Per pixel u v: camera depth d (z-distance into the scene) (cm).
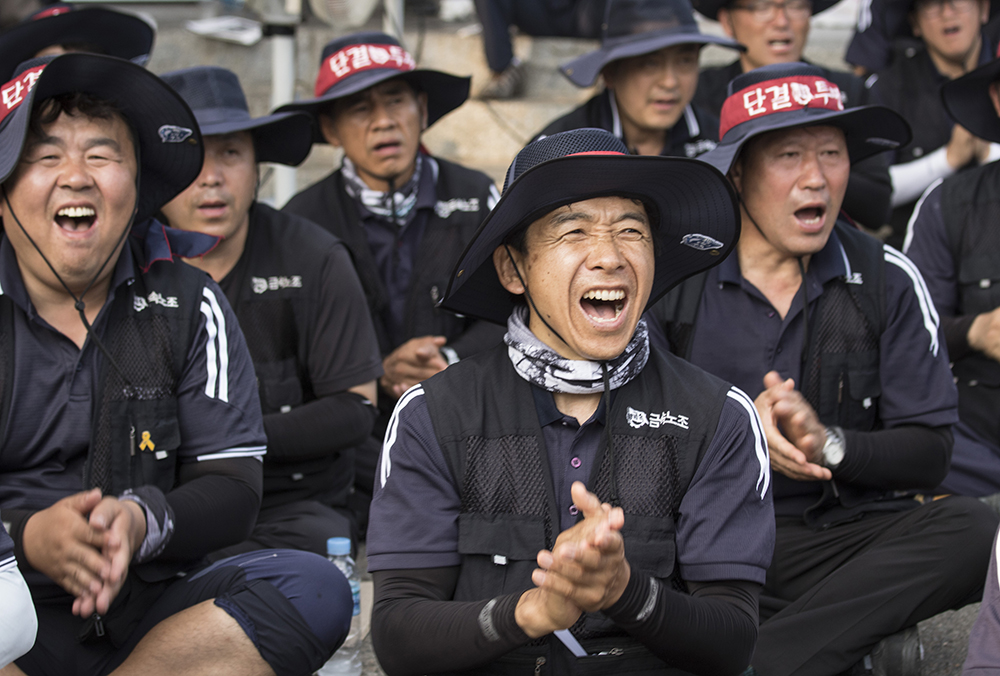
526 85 712
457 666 202
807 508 310
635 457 217
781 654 279
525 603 193
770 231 313
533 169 203
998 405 412
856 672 284
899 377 312
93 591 219
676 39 459
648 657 215
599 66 467
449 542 218
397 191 447
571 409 224
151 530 234
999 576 203
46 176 241
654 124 481
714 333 319
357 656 312
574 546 182
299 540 342
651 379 227
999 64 409
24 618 206
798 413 280
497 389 224
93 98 250
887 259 320
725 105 329
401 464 222
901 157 577
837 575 287
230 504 258
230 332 276
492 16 669
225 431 268
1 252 252
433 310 439
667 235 234
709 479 216
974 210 420
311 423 357
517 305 241
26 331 253
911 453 302
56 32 448
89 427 254
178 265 274
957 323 406
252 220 378
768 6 526
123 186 249
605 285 212
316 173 659
